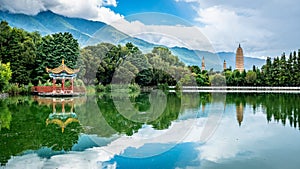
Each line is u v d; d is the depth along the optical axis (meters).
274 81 47.53
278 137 9.44
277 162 6.90
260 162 6.87
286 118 13.75
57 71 28.06
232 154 7.48
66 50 34.88
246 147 8.16
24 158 7.41
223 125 11.49
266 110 17.08
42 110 17.22
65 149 8.10
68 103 20.95
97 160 7.02
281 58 48.25
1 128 11.31
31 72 34.25
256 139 9.12
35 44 37.50
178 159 6.91
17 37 34.38
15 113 15.88
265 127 11.25
